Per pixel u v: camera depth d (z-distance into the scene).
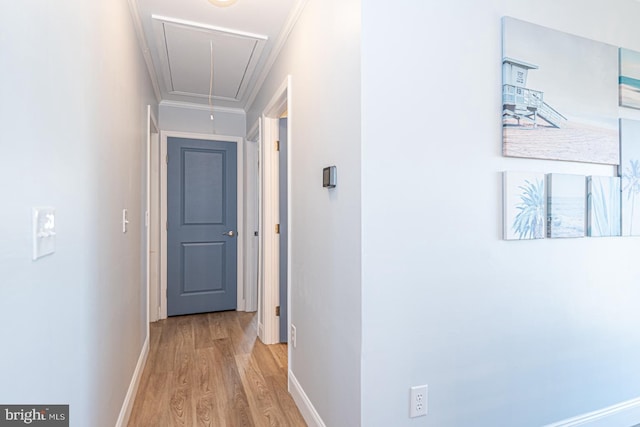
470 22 1.45
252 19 2.10
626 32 1.86
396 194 1.32
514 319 1.55
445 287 1.40
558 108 1.64
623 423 1.82
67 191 1.00
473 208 1.46
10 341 0.68
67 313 1.00
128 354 1.89
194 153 3.63
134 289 2.08
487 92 1.48
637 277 1.87
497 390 1.51
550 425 1.64
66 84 0.99
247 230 3.74
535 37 1.58
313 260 1.77
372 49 1.28
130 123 1.94
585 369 1.73
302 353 1.93
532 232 1.57
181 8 1.99
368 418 1.28
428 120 1.37
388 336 1.31
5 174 0.65
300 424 1.81
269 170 2.85
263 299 2.88
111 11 1.51
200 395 2.07
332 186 1.51
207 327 3.25
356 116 1.30
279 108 2.59
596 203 1.72
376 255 1.29
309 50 1.83
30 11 0.77
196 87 3.18
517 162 1.56
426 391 1.37
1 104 0.64
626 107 1.84
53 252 0.90
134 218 2.09
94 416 1.26
